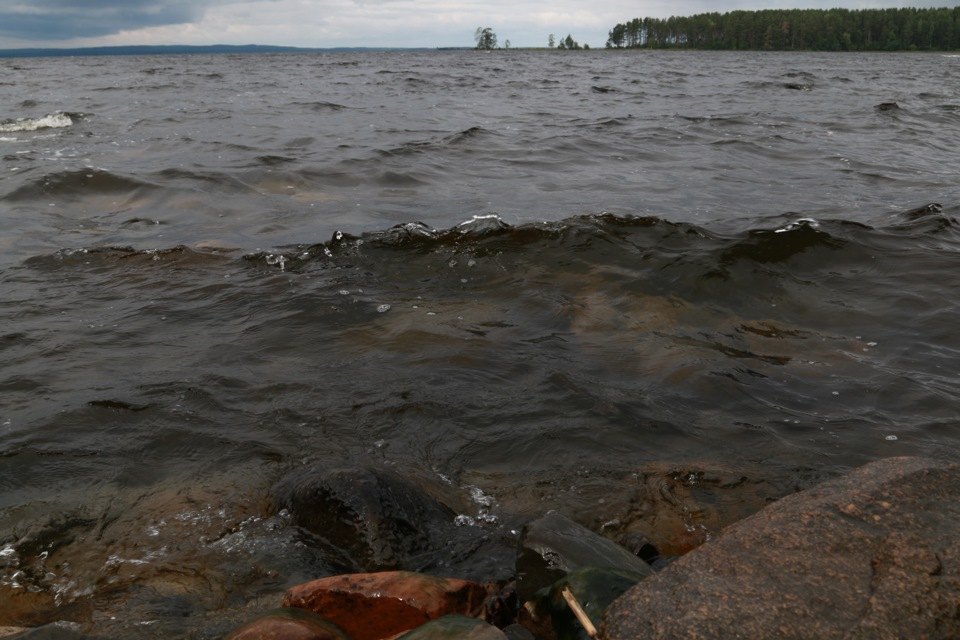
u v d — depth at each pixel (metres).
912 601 2.13
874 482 2.64
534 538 2.85
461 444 3.93
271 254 6.89
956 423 4.08
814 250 6.80
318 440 3.95
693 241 6.96
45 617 2.76
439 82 29.92
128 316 5.61
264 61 63.75
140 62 64.25
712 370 4.68
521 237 7.07
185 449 3.87
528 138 13.85
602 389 4.46
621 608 2.22
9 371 4.71
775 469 3.71
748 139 13.77
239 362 4.84
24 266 6.68
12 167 10.62
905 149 12.88
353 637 2.67
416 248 6.95
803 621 2.09
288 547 3.11
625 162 11.71
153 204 8.98
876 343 5.11
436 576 2.84
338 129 15.05
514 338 5.16
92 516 3.35
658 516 3.37
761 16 147.12
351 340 5.17
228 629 2.65
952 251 6.82
